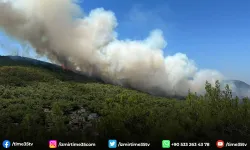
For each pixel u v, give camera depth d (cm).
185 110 3469
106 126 2734
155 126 2762
